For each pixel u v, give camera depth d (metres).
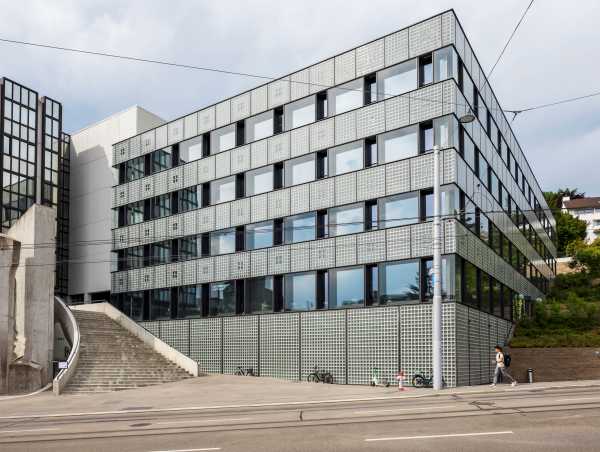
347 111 30.05
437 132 26.88
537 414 13.49
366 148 29.23
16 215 45.25
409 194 27.27
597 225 109.56
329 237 29.77
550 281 61.84
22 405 22.50
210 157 36.28
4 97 45.41
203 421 15.31
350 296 28.53
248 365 32.22
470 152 29.09
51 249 30.66
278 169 32.91
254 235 33.25
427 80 27.77
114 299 41.34
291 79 32.69
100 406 21.14
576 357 31.73
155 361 32.41
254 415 16.20
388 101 28.64
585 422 12.21
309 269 30.31
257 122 34.19
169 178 38.66
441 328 24.09
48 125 49.25
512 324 37.97
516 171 43.31
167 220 38.34
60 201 49.31
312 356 29.38
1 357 28.16
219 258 34.84
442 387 22.53
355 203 29.09
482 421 12.84
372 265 28.23
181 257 37.12
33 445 12.28
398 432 11.92
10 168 45.25
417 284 26.38
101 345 32.66
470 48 30.06
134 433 13.54
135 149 41.38
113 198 42.47
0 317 28.47
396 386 26.03
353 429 12.54
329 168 30.42
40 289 29.81
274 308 31.53
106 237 46.47
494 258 33.16
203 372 32.41
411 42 28.30
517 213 42.50
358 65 30.03
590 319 40.62
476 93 31.09
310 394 22.38
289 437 11.86
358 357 27.64
